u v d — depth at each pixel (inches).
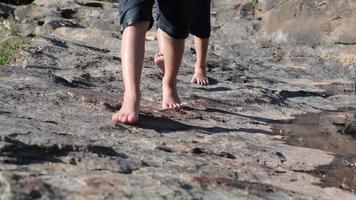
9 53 232.2
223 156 123.1
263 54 340.2
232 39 372.8
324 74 290.0
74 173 99.3
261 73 275.3
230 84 215.6
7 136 104.5
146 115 148.1
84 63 215.6
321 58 322.0
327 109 198.5
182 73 224.4
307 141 147.4
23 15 436.8
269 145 137.5
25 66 198.4
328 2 334.3
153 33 333.1
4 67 181.6
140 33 133.4
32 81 165.6
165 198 95.5
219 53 333.4
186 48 287.3
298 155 131.6
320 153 135.1
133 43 133.3
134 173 103.1
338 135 155.5
